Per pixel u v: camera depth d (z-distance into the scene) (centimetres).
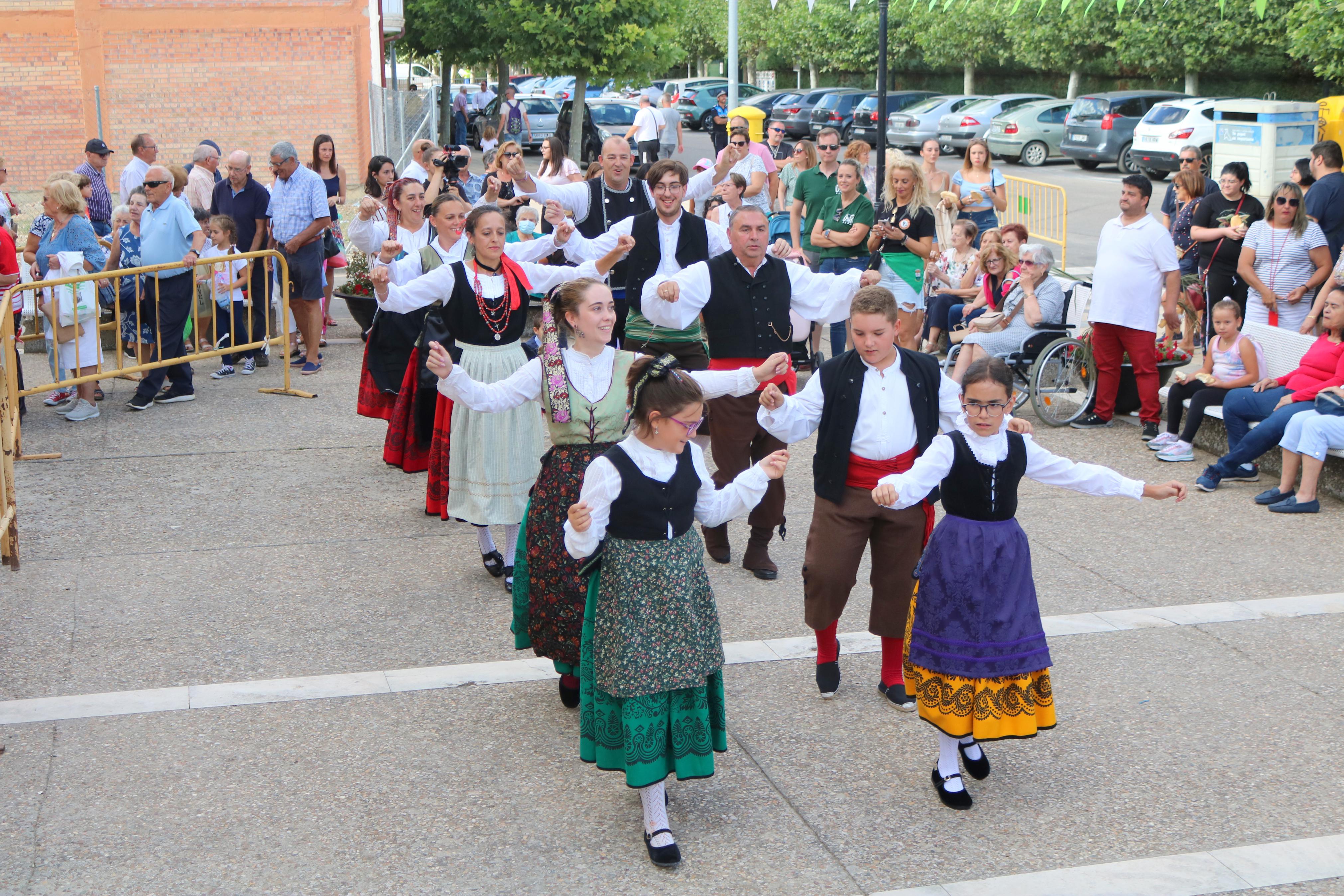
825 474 456
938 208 1123
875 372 453
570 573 425
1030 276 885
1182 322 1022
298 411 895
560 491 436
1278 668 498
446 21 2708
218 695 468
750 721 457
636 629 361
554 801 399
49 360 1002
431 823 385
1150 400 835
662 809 366
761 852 372
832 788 409
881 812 394
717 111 3466
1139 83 3659
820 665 473
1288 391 733
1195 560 620
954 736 388
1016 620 387
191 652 505
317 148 1086
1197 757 429
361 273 1033
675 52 2548
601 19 2406
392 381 694
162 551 619
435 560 616
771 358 448
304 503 696
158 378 892
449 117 3153
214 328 923
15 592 563
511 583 570
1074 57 3450
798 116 3738
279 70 2169
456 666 498
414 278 614
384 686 478
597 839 378
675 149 2059
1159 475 764
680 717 370
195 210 1037
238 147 2186
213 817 386
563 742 438
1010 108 3070
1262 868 361
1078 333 905
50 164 2138
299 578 588
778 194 1298
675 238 650
